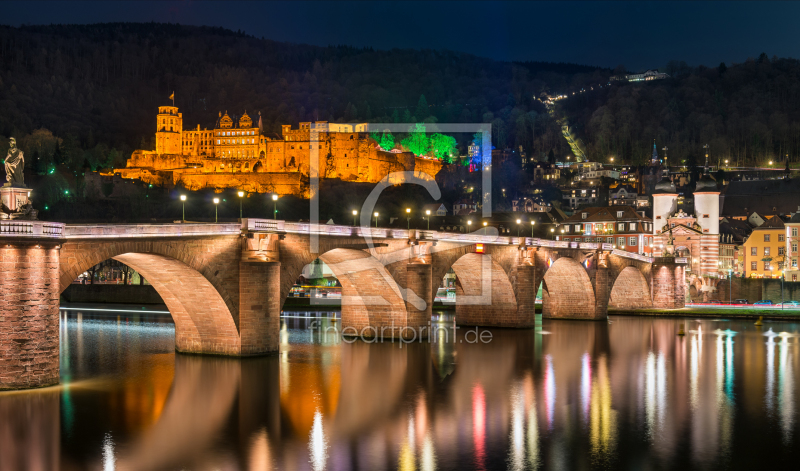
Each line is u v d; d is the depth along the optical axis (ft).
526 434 173.27
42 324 182.39
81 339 328.29
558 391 222.89
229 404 196.95
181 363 247.50
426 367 261.24
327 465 148.66
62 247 188.55
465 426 180.14
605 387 230.07
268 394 209.26
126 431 169.68
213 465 147.33
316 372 245.45
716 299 583.99
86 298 574.15
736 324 431.84
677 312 483.92
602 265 450.71
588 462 152.35
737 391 224.53
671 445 165.07
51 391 182.29
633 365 273.13
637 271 506.89
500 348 313.53
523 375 249.55
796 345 331.57
